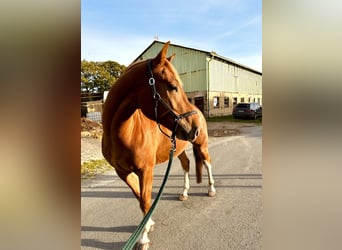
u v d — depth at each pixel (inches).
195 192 147.2
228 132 438.3
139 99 78.7
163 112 76.1
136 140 82.2
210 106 722.8
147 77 76.3
